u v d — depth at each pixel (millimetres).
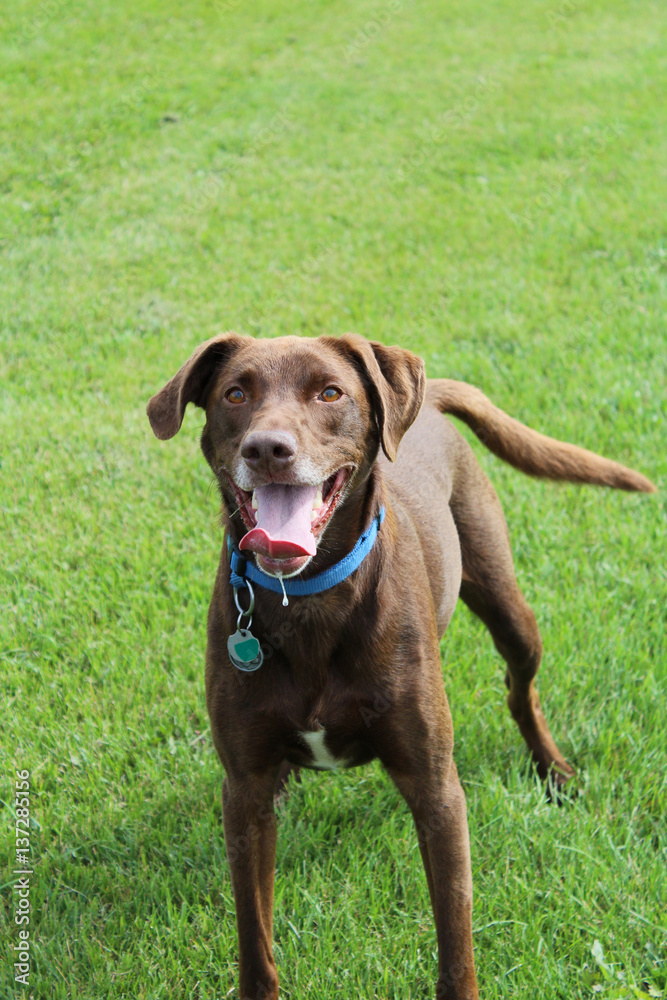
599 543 4750
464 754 3727
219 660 2760
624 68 12531
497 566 3664
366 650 2686
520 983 2848
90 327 7184
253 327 6914
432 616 2930
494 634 3703
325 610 2660
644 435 5527
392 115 11367
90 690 4031
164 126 11180
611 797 3504
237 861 2742
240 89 12188
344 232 8516
